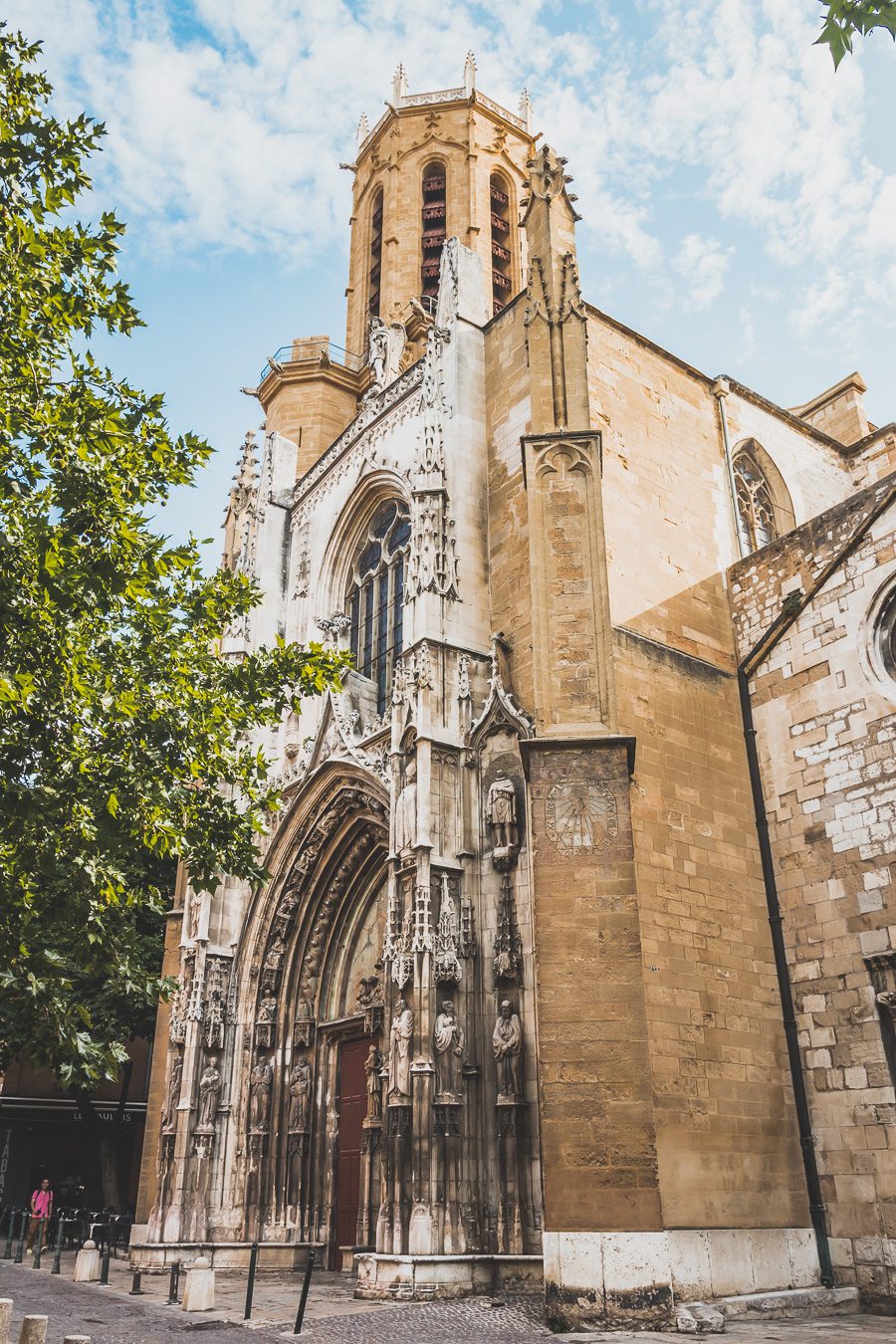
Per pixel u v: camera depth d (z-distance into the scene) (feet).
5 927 49.29
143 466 56.65
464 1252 61.26
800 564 77.10
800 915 69.46
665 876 66.49
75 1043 48.83
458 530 82.07
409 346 135.03
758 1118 63.67
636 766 68.49
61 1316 55.83
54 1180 142.82
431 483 82.69
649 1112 51.01
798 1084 66.13
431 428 85.61
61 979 50.49
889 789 66.90
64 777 51.90
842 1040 65.00
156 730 56.70
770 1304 56.08
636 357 84.99
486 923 69.31
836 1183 62.85
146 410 57.11
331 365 141.59
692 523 82.38
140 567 54.65
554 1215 50.26
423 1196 62.08
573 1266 49.19
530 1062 63.82
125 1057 50.93
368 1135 80.94
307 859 93.91
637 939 54.24
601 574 64.39
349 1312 55.31
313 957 93.61
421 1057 64.69
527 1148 62.34
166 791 56.29
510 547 80.48
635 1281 48.60
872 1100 62.49
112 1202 123.54
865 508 73.36
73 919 51.70
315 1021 92.02
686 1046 62.49
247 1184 86.69
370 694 97.19
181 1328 51.67
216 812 58.23
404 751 75.25
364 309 161.07
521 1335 47.57
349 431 110.42
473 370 88.89
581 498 66.85
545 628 63.62
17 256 51.24
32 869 50.62
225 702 60.95
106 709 55.16
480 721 74.33
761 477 100.78
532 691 74.28
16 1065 141.69
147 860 110.42
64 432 52.54
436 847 70.18
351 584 107.24
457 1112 63.98
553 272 76.23
